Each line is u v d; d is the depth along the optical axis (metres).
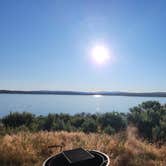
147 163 6.04
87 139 8.52
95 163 3.04
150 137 13.87
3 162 5.46
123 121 17.27
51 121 17.20
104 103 78.31
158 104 25.91
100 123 17.52
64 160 3.15
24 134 9.02
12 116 17.72
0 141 7.21
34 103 74.38
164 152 7.69
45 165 3.12
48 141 7.57
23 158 5.77
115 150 6.94
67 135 9.48
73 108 53.69
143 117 17.48
